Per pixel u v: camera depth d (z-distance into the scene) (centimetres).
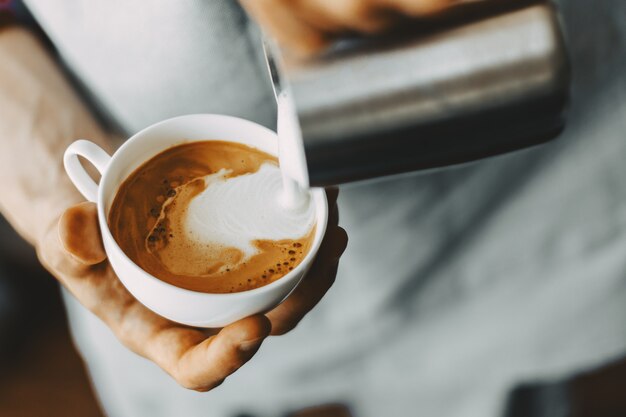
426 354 61
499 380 61
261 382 60
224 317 37
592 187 52
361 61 29
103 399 65
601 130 50
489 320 59
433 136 31
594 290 56
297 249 41
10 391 85
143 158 42
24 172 46
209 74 46
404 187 51
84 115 49
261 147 43
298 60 30
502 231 55
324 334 58
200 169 43
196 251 41
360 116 30
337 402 64
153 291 36
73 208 40
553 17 30
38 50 50
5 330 86
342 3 27
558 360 60
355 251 54
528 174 52
